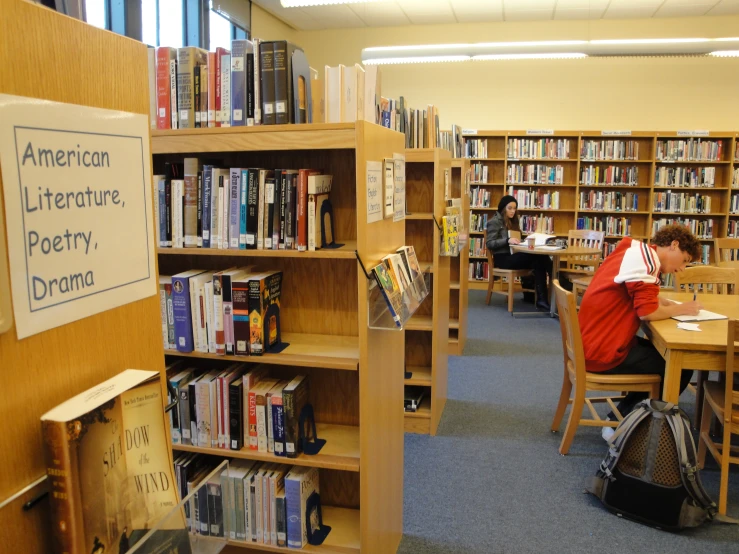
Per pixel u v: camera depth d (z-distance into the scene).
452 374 4.28
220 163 2.05
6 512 0.58
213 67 1.75
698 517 2.27
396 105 3.13
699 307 2.89
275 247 1.69
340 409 2.04
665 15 6.93
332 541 1.87
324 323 2.03
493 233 6.27
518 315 6.12
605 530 2.32
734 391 2.31
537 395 3.84
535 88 7.58
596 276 2.98
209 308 1.78
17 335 0.59
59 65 0.63
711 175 6.97
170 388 1.86
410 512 2.45
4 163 0.56
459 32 7.67
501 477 2.75
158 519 0.74
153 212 0.81
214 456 1.99
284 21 7.65
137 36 4.69
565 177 7.40
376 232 1.73
